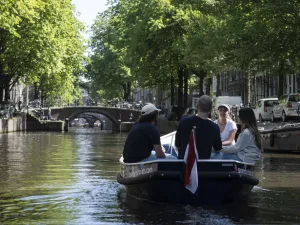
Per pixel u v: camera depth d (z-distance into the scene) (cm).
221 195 1026
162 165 1014
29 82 5419
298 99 3462
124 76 7300
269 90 5625
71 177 1451
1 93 4919
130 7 5234
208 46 3325
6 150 2517
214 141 1044
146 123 1102
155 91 10181
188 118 1047
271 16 2884
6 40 4356
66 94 6662
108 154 2314
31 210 988
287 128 2289
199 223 882
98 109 7306
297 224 883
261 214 956
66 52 5388
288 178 1456
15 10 2948
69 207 1013
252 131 1105
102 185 1294
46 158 2067
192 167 991
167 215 941
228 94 7500
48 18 4303
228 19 3166
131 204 1039
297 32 2848
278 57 2944
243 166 1043
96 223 881
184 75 5125
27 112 5956
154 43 4709
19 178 1427
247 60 3003
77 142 3431
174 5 4625
